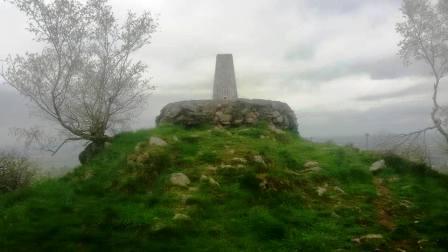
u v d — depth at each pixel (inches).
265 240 322.7
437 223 358.3
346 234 336.2
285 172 454.0
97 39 572.1
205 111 652.1
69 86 553.3
